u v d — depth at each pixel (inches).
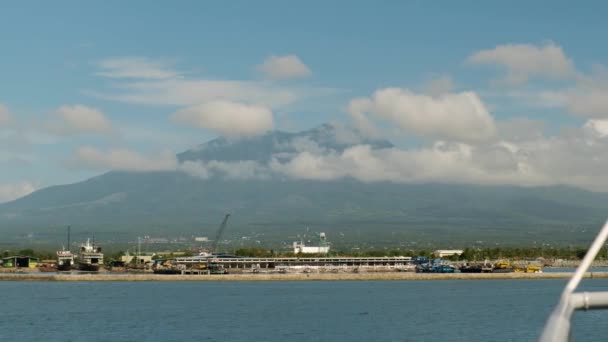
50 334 5132.9
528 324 5546.3
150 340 4766.2
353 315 6348.4
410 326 5457.7
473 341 4611.2
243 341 4690.0
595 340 4463.6
